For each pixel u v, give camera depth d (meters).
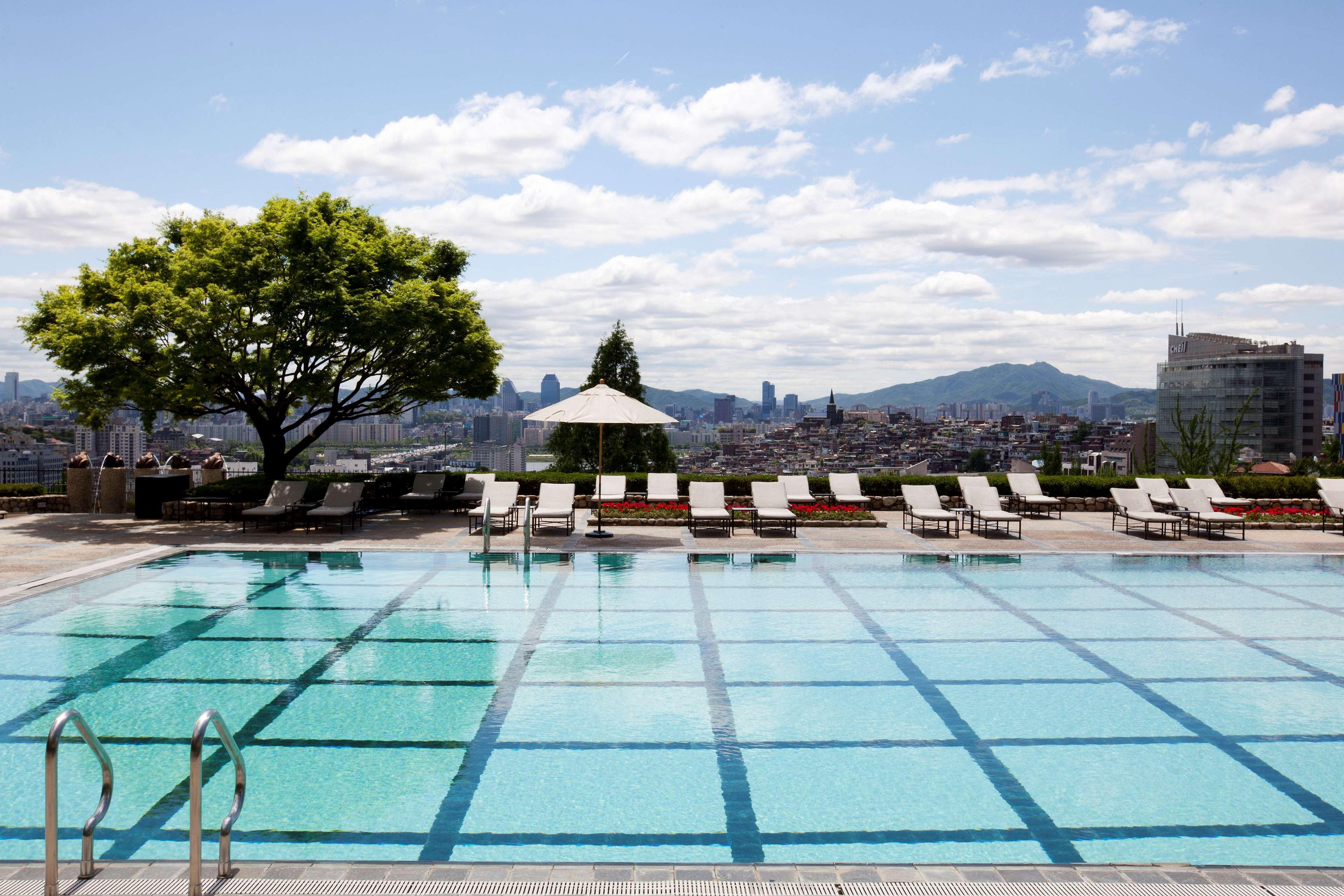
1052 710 6.26
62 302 16.62
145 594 9.84
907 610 9.27
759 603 9.52
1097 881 3.75
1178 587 10.51
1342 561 12.28
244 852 4.15
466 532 14.50
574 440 29.94
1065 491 18.30
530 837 4.36
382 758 5.33
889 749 5.54
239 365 16.81
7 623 8.52
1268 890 3.58
